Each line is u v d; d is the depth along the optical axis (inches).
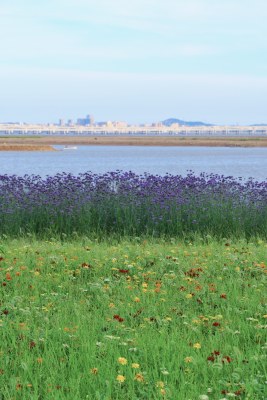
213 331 351.6
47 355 294.5
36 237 722.8
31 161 4424.2
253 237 722.2
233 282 458.6
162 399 250.8
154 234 730.2
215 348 312.7
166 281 462.9
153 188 789.2
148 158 5152.6
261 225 754.2
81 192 789.2
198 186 813.2
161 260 533.3
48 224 743.7
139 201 768.9
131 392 258.7
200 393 260.7
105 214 760.3
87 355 291.3
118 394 258.8
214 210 758.5
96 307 397.7
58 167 3503.9
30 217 750.5
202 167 3558.1
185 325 353.1
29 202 764.0
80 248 609.6
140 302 397.4
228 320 362.9
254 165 3848.4
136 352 304.8
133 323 359.3
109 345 309.0
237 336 331.3
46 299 408.5
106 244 662.5
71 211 748.6
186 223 749.9
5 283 444.1
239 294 425.4
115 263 525.0
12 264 518.0
